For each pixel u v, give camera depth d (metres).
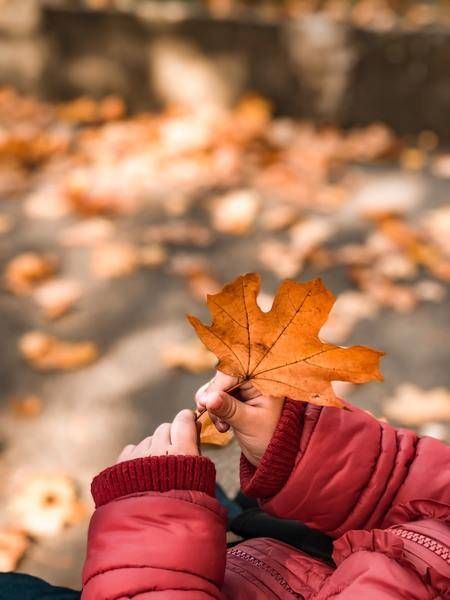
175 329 2.90
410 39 4.10
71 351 2.80
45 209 3.60
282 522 1.47
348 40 4.14
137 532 1.11
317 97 4.25
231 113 4.34
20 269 3.20
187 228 3.47
